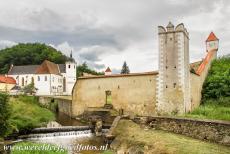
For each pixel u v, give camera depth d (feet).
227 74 111.65
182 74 95.25
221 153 51.06
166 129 76.95
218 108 93.04
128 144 68.44
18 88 253.03
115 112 107.86
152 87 102.12
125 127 82.43
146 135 70.64
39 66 276.82
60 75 271.08
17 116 94.22
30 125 92.43
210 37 147.02
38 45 399.24
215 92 107.96
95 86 118.32
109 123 104.63
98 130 95.25
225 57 133.49
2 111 76.79
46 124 110.01
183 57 95.71
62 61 371.35
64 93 255.91
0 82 246.27
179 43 96.43
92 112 113.60
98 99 117.08
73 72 274.77
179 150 54.95
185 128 71.00
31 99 163.94
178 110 94.84
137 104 105.40
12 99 137.59
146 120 83.10
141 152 61.46
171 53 97.71
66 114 138.21
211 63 129.80
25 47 389.19
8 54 364.17
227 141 59.36
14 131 84.69
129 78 108.58
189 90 101.71
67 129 96.32
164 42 99.14
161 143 61.21
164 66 98.73
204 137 65.00
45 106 163.53
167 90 97.66
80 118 120.78
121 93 110.01
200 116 83.35
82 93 122.52
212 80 112.68
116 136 78.64
